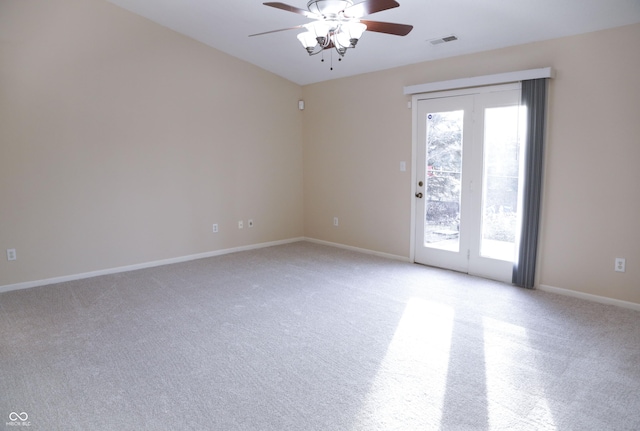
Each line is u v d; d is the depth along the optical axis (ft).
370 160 18.04
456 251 15.57
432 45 14.16
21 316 11.73
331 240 20.44
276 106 19.98
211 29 15.80
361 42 14.62
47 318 11.59
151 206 16.58
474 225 14.87
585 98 11.90
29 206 14.01
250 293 13.55
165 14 15.12
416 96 15.96
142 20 15.66
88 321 11.39
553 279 13.14
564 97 12.30
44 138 14.07
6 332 10.71
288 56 17.43
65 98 14.34
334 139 19.51
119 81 15.38
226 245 18.97
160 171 16.69
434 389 8.07
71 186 14.74
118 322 11.32
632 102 11.12
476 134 14.38
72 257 14.97
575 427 6.93
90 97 14.83
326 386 8.21
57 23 13.98
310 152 20.86
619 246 11.72
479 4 11.33
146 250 16.62
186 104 17.10
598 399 7.67
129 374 8.71
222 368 8.93
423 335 10.38
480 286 13.89
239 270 16.17
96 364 9.12
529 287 13.52
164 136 16.65
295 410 7.47
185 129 17.17
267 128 19.79
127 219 16.05
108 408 7.55
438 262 16.21
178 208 17.31
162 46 16.22
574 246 12.57
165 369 8.90
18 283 14.02
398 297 13.03
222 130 18.25
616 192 11.62
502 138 13.75
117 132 15.51
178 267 16.63
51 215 14.43
